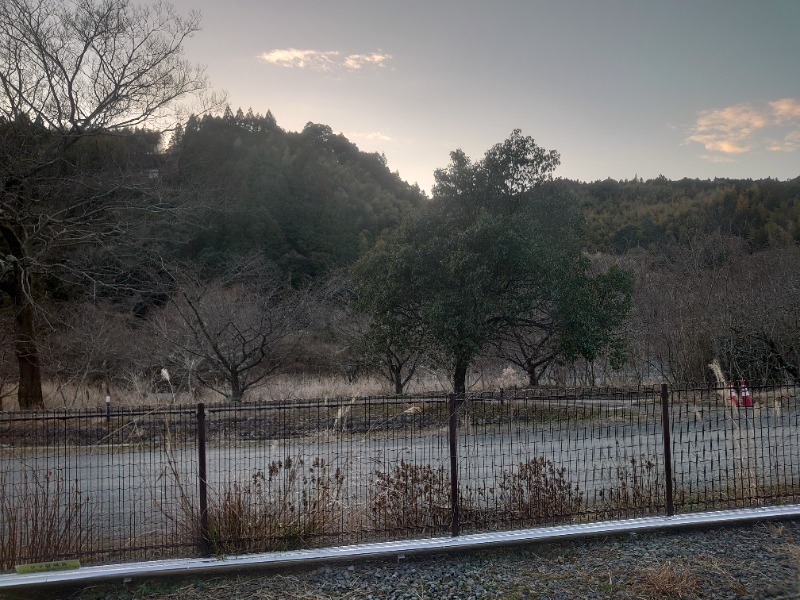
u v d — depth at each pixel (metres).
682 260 22.66
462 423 9.32
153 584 4.97
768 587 4.78
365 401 8.12
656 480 6.75
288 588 4.88
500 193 15.88
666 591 4.73
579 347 14.53
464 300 13.92
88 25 16.30
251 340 15.53
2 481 5.89
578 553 5.60
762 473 7.51
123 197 18.50
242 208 34.38
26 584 4.68
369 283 15.81
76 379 17.95
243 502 5.78
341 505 6.07
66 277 19.44
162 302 22.38
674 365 19.33
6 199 16.00
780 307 17.59
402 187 62.97
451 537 5.68
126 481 7.27
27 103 15.92
